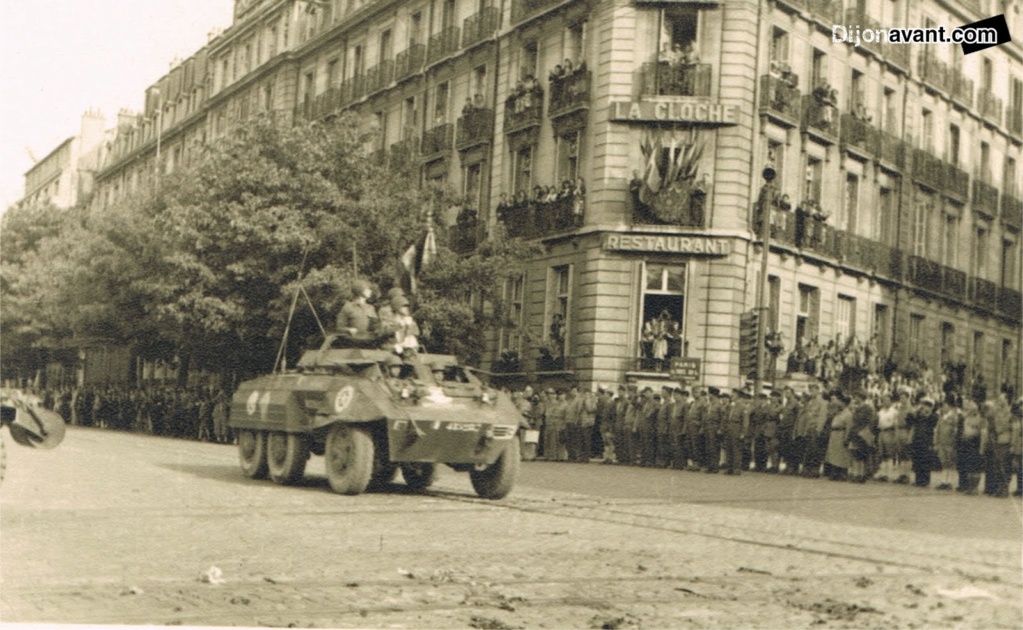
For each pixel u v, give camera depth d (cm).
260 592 796
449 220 4172
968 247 4309
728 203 3247
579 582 870
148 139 6338
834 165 3638
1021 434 2036
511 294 3747
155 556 947
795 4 3450
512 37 3869
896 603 824
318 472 2039
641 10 3341
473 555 998
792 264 3431
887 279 3806
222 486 1641
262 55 5516
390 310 1695
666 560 1001
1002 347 4481
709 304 3228
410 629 694
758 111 3325
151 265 3853
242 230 3089
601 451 2898
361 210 3106
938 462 2233
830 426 2308
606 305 3291
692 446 2514
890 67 3888
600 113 3362
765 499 1725
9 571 859
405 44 4531
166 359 4400
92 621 691
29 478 1684
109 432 4072
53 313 4988
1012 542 1230
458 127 4097
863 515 1511
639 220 3284
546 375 3475
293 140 3219
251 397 1816
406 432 1521
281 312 3123
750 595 839
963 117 4288
